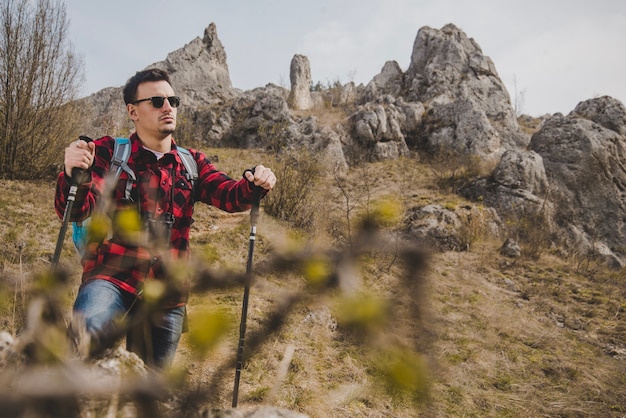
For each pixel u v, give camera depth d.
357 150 17.25
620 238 14.63
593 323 7.10
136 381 0.56
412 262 0.38
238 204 2.02
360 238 0.42
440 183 14.77
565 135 15.80
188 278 0.56
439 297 6.58
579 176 15.20
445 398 4.00
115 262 1.54
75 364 0.66
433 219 10.41
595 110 17.14
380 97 20.67
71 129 11.88
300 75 23.52
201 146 18.02
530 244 10.99
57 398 0.51
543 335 6.01
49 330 0.62
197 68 22.83
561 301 7.98
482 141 17.34
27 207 7.61
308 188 9.72
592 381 4.97
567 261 10.97
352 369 3.90
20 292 0.62
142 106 1.91
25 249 5.29
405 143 18.25
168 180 1.88
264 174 1.97
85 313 1.43
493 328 5.90
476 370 4.68
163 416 0.57
